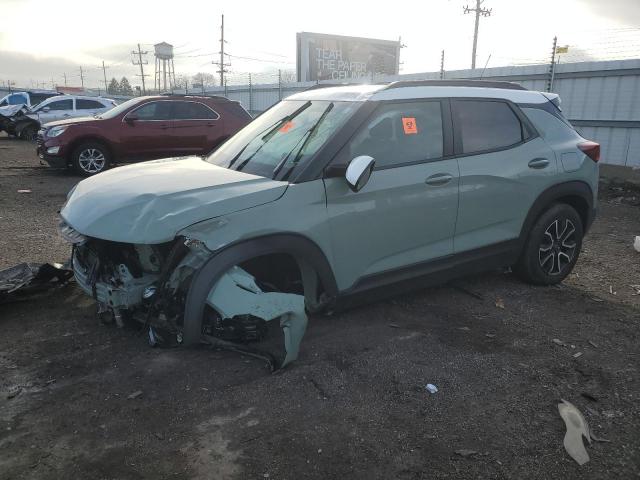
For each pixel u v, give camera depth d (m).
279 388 3.21
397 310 4.43
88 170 11.76
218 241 3.16
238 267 3.29
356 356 3.62
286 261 3.76
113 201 3.43
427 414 3.00
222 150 4.51
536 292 4.97
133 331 3.84
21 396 3.07
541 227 4.84
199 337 3.23
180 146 12.34
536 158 4.67
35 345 3.64
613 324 4.30
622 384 3.38
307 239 3.47
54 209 8.22
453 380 3.36
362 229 3.74
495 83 4.77
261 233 3.29
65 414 2.92
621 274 5.64
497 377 3.42
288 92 24.38
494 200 4.43
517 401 3.16
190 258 3.16
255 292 3.21
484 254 4.52
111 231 3.24
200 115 12.45
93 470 2.51
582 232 5.21
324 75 40.94
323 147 3.65
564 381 3.40
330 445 2.72
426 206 4.03
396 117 3.98
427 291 4.89
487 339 3.96
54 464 2.54
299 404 3.06
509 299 4.77
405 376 3.39
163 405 3.02
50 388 3.15
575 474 2.57
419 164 4.00
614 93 12.80
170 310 3.30
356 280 3.82
